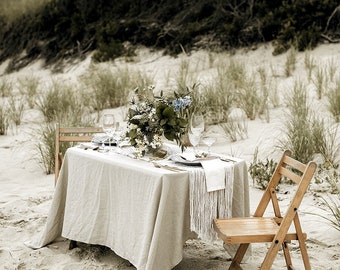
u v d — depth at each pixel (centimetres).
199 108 810
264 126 780
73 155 452
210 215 393
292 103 827
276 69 1103
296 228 371
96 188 429
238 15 1336
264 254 450
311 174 359
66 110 948
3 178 691
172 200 381
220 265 427
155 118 427
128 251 400
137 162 410
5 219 534
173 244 386
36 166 732
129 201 400
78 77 1320
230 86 923
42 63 1666
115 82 1032
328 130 684
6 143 840
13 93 1281
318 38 1173
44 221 525
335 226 488
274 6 1305
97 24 1623
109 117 468
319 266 415
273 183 409
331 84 891
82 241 441
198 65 1243
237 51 1284
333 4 1207
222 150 724
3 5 1902
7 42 1825
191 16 1429
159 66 1312
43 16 1747
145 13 1535
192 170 387
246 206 429
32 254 450
